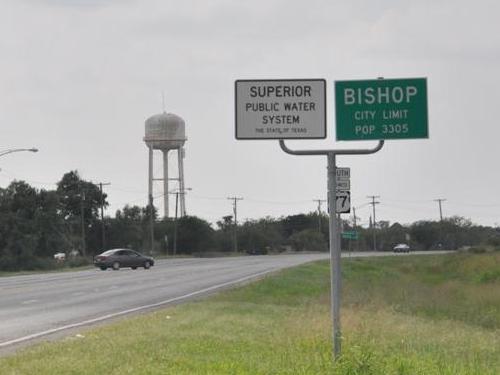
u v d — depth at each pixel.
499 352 19.58
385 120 14.27
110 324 27.05
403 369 14.93
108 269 97.00
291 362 16.19
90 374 15.48
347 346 15.91
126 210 181.38
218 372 15.34
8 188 127.75
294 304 37.06
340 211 26.62
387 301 38.53
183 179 160.38
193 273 81.00
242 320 26.75
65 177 168.12
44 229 125.88
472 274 78.12
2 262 113.81
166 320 26.98
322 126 14.52
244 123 14.55
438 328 24.91
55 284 60.75
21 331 26.52
